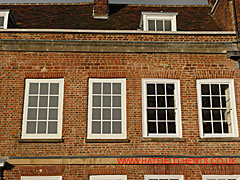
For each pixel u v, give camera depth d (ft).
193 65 41.57
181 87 40.83
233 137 39.19
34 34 41.57
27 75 40.29
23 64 40.60
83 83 40.47
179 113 40.04
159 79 41.06
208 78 41.24
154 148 38.68
